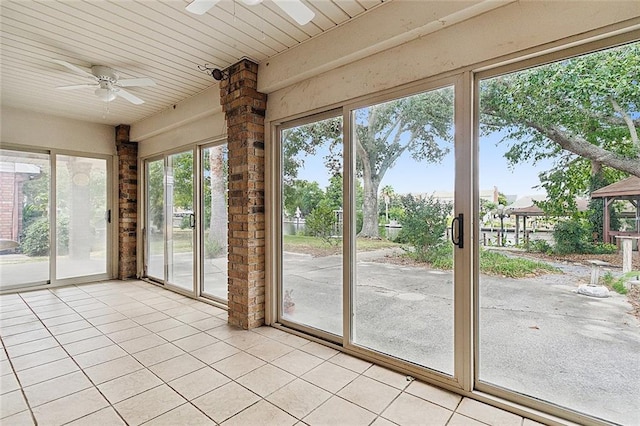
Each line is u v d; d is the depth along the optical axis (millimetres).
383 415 1846
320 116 2889
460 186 2092
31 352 2631
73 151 4930
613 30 1594
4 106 4301
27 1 2143
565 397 1796
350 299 2650
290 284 3184
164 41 2695
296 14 1857
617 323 1672
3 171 4441
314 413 1862
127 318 3449
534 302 1905
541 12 1771
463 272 2076
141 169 5293
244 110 3131
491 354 2029
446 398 2016
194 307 3846
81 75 3207
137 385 2148
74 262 5000
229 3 2184
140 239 5332
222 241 3959
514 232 1962
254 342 2842
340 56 2498
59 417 1820
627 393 1640
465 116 2055
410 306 2363
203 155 4176
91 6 2211
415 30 2123
